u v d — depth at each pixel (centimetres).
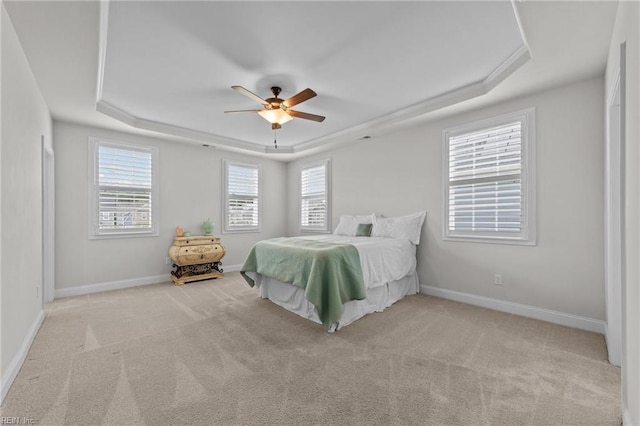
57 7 175
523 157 312
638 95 129
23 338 222
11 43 191
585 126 275
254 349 234
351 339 254
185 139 477
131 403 166
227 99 346
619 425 148
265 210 626
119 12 195
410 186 423
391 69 280
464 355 224
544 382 187
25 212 230
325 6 193
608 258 229
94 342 245
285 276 318
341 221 499
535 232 305
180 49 241
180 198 501
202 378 191
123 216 440
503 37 231
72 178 396
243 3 189
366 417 155
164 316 311
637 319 129
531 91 298
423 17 206
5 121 183
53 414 156
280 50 245
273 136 512
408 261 383
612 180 217
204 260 481
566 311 287
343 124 448
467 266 361
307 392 176
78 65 242
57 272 383
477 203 351
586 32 202
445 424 150
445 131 381
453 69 281
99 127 410
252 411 160
